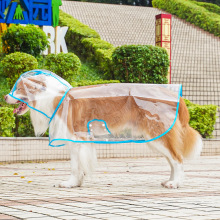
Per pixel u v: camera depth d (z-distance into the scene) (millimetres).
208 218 3332
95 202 4180
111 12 24172
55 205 4008
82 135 5496
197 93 16578
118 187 5508
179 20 25344
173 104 5465
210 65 18922
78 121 5527
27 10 15398
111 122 5512
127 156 12156
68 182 5527
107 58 15688
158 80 14820
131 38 20859
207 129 13289
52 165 9750
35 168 8945
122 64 14789
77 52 17781
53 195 4738
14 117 11016
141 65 14547
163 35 16109
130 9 25500
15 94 5723
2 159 10328
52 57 13820
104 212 3613
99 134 5535
